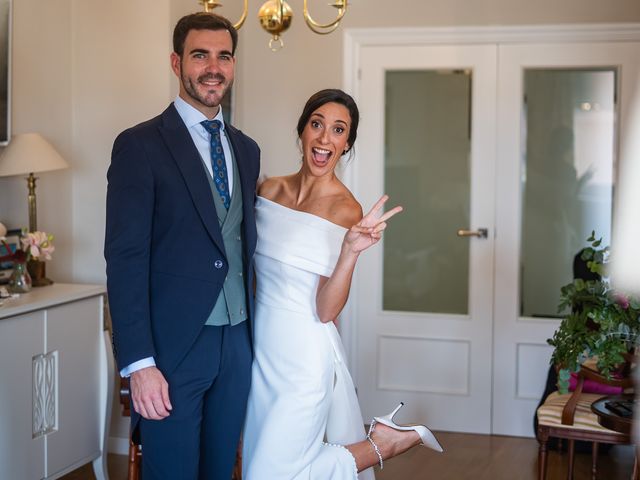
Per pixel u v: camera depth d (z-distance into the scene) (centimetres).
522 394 497
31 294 342
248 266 249
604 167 487
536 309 499
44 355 328
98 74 425
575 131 489
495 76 493
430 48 498
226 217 243
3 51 365
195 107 245
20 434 314
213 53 240
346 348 512
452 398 505
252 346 254
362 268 512
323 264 256
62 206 424
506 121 493
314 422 260
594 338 328
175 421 238
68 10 424
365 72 506
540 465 354
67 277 429
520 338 496
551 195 495
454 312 507
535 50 488
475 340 501
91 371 361
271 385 258
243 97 521
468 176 501
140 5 419
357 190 510
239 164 251
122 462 419
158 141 237
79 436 352
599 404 328
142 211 231
